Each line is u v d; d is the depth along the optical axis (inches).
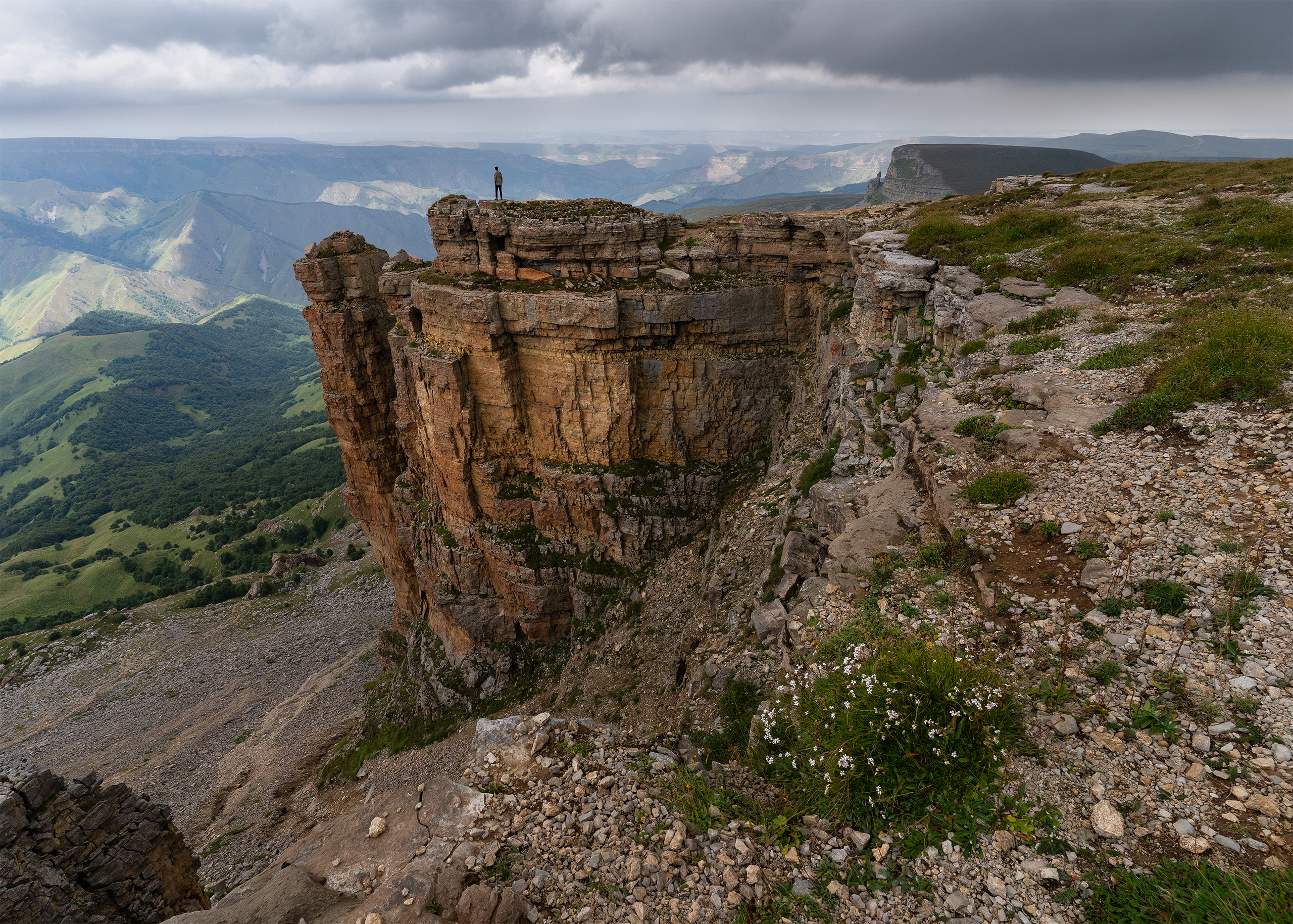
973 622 497.0
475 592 2127.2
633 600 1829.5
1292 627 397.4
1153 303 900.6
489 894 406.0
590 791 509.4
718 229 1918.1
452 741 1998.0
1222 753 354.9
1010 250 1240.2
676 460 1913.1
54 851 848.9
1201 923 287.4
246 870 1879.9
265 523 6382.9
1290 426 549.6
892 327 1269.7
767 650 751.7
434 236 1856.5
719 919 384.2
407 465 2598.4
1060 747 390.3
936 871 363.9
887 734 418.9
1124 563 483.8
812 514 976.9
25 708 3703.3
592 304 1678.2
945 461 689.0
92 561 6520.7
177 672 3799.2
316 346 2416.3
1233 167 1641.2
